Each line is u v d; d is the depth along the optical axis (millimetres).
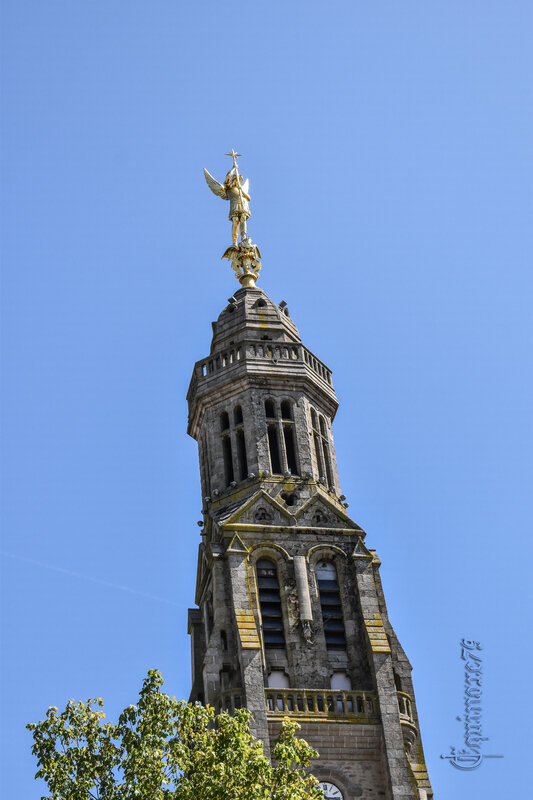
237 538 76062
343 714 70750
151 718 56906
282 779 57312
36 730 56250
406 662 74938
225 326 88375
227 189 95625
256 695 70000
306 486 80000
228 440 83125
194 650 79000
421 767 70875
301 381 84312
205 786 54531
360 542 77812
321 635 74062
